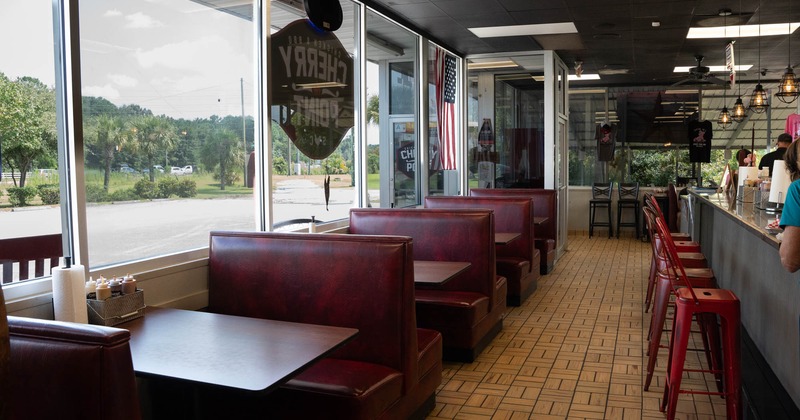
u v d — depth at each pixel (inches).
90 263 136.0
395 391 129.6
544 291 302.4
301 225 214.2
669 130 542.0
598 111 550.9
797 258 117.9
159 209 154.6
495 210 285.3
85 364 72.5
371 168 263.0
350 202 249.0
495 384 175.5
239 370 91.7
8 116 118.4
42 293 122.2
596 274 349.7
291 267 145.0
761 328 188.4
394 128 288.0
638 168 549.6
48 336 74.9
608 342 215.9
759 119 530.0
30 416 75.4
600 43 352.2
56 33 127.7
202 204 169.2
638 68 447.2
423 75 316.8
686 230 435.2
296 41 207.6
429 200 292.2
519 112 389.1
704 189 355.6
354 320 136.9
